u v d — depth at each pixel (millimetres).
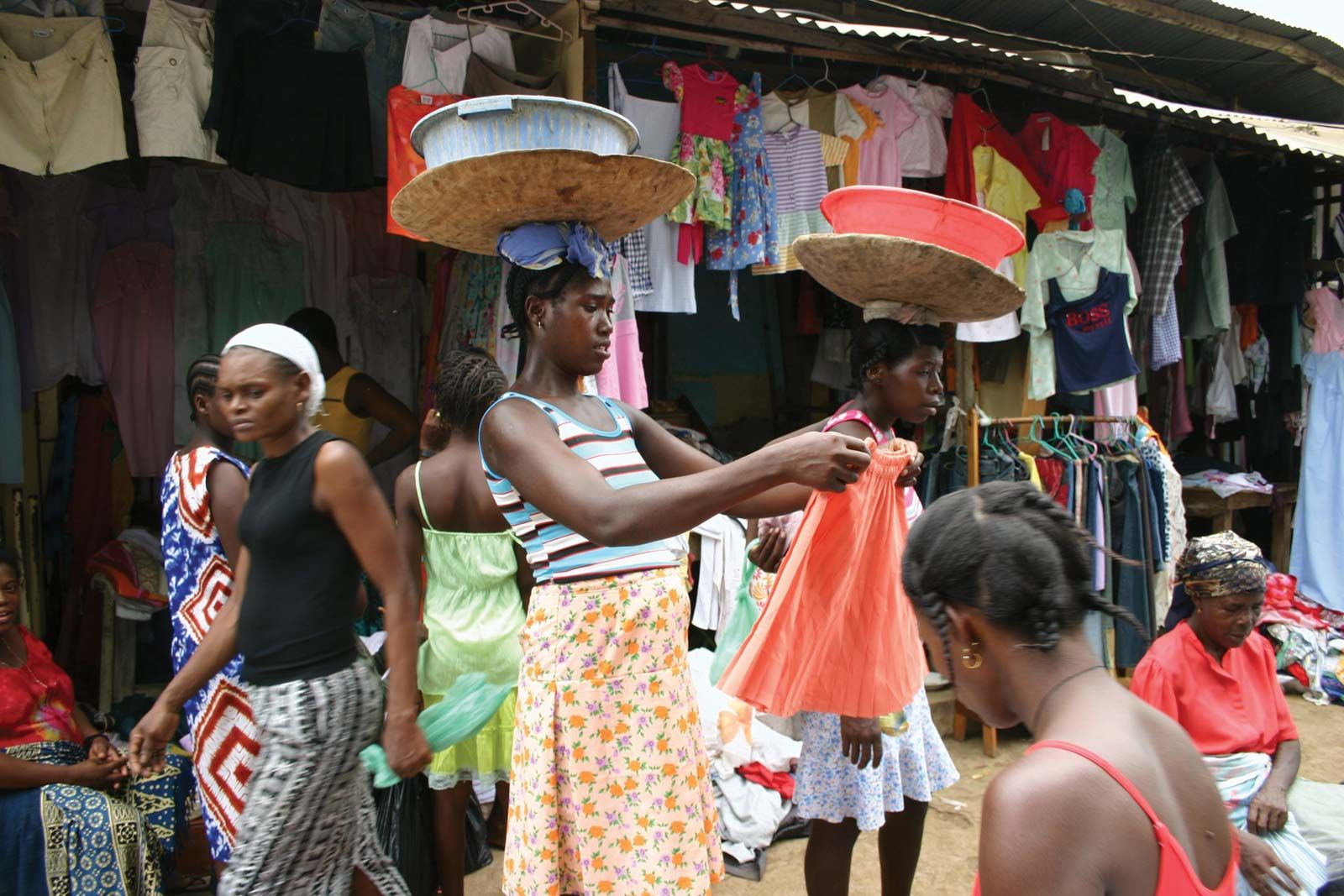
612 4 4020
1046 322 5363
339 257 5285
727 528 4676
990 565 1204
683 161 4262
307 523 2062
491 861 3486
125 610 4160
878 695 2303
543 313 1931
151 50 3697
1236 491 6414
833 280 2479
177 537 2613
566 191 1846
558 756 1903
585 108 1865
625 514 1563
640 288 4250
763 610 2318
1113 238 5258
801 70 5160
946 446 4871
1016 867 1049
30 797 2695
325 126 3857
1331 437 6660
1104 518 4832
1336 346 6770
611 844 1890
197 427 2715
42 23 3641
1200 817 1174
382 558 2092
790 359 7184
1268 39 6652
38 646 3037
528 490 1732
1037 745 1163
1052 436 5492
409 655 2094
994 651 1233
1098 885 1036
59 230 4684
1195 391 7273
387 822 2865
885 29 4699
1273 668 2857
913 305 2422
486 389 2848
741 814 3611
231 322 5031
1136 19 6250
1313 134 6391
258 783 2055
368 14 4020
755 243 4457
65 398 4980
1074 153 5281
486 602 3012
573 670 1888
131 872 2758
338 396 4508
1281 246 6719
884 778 2533
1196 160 6812
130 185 4852
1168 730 1229
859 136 4750
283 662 2066
